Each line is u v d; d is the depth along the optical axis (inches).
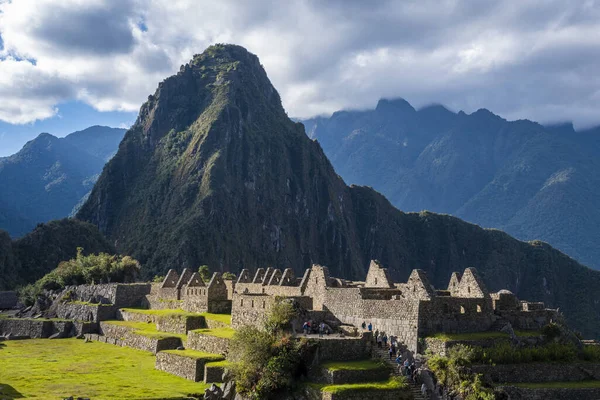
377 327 2421.3
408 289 2500.0
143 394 2388.0
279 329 2405.3
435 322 2305.6
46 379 2728.8
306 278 3026.6
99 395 2374.5
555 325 2484.0
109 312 4483.3
